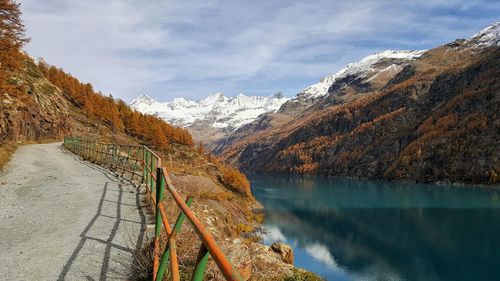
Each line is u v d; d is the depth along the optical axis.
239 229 19.53
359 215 73.50
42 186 15.59
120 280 5.84
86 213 10.36
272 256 12.04
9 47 32.72
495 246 49.09
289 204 87.31
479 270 40.47
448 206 83.81
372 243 52.44
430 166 167.12
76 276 5.98
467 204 86.62
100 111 92.31
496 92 182.12
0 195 13.52
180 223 3.32
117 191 13.90
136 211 10.55
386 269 41.09
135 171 18.47
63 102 73.88
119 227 8.84
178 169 27.89
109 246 7.45
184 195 16.86
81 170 21.23
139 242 7.55
